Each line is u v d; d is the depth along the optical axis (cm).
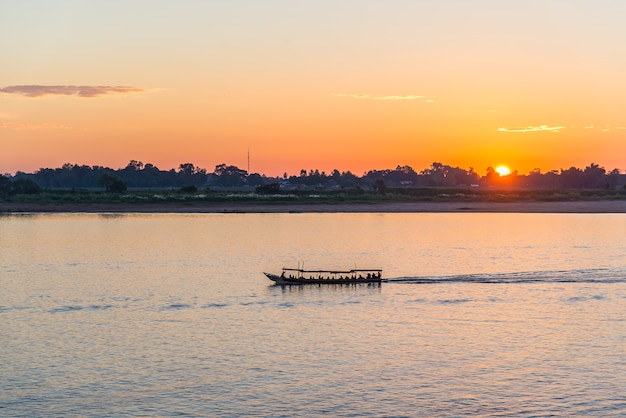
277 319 7194
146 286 8938
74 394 5134
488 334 6606
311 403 5000
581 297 8144
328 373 5562
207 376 5494
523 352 6062
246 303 7919
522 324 6956
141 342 6347
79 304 7856
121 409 4884
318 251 12588
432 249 12875
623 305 7725
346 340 6425
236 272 10131
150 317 7269
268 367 5691
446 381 5400
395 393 5172
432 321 7094
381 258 11688
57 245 13375
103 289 8725
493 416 4803
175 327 6869
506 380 5412
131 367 5684
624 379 5412
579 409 4897
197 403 4991
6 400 5022
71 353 6022
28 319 7162
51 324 6962
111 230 16300
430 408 4922
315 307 7725
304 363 5794
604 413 4831
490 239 14600
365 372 5584
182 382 5366
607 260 11262
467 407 4934
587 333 6619
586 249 12769
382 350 6131
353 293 8456
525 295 8275
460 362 5812
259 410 4884
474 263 11031
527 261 11212
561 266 10619
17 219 19450
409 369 5653
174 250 12675
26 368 5647
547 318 7175
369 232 16050
